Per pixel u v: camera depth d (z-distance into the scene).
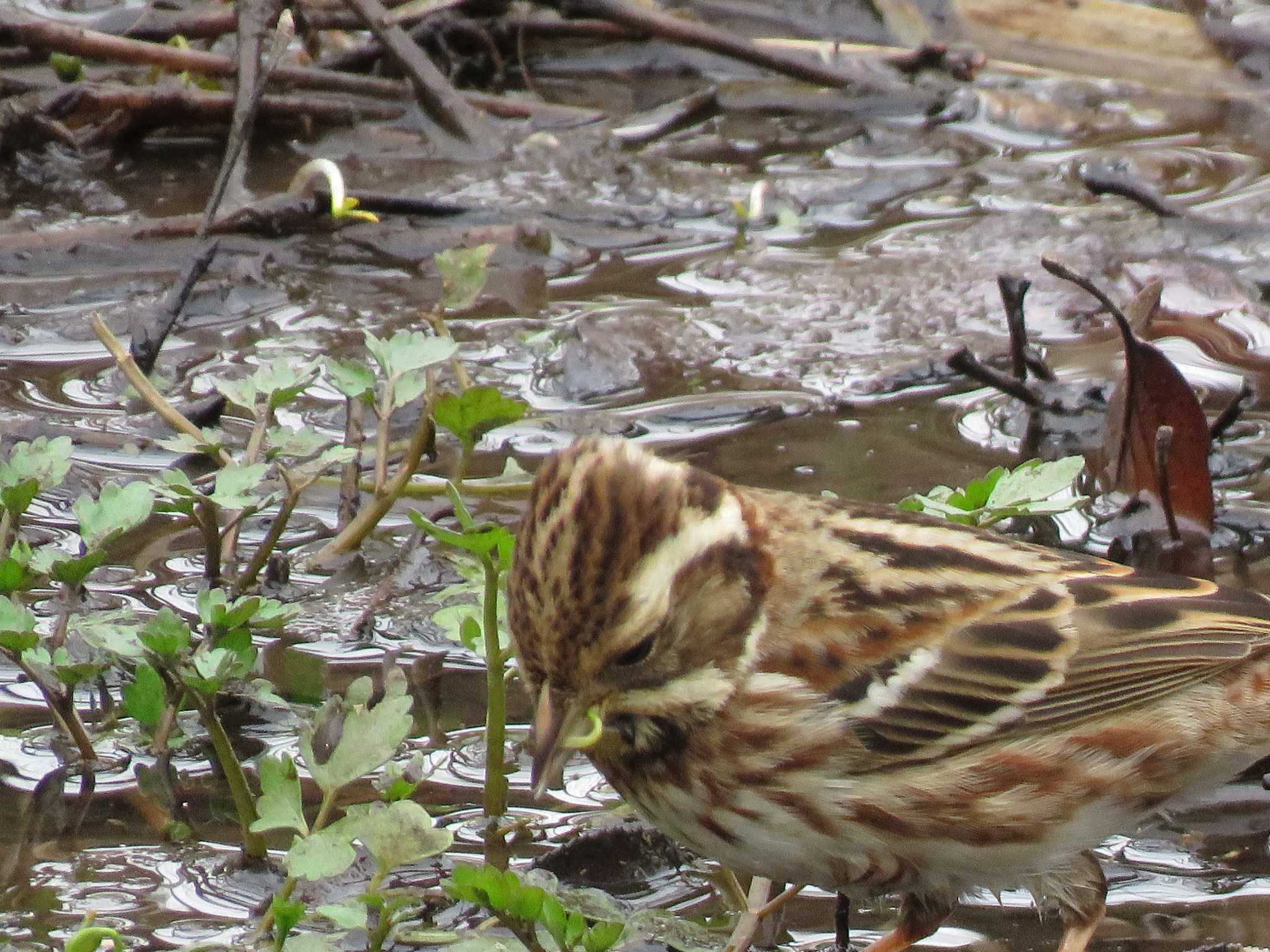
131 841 8.68
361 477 11.87
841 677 8.34
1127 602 8.87
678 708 8.05
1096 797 8.70
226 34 17.19
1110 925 8.55
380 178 15.95
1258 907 8.59
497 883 7.32
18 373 13.02
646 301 14.27
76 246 14.48
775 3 19.14
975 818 8.52
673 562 7.90
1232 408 12.06
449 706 9.79
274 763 7.94
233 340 13.59
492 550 9.34
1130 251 15.04
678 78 18.16
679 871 8.87
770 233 15.47
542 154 16.44
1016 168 16.67
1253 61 18.39
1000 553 8.95
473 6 17.89
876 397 13.07
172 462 12.02
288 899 7.82
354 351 13.43
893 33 18.86
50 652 9.57
